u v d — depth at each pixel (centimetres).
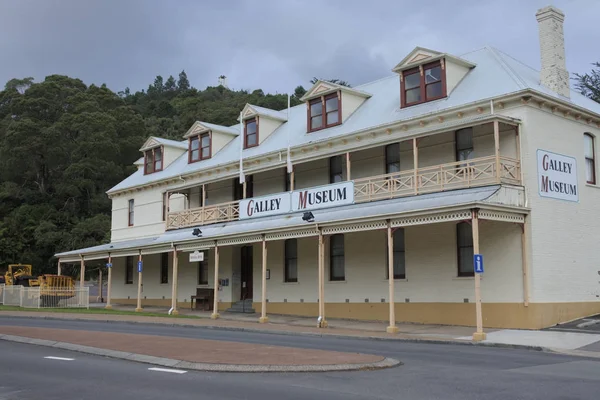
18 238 5606
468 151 2216
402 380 1006
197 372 1088
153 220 3688
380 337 1781
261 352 1296
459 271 2170
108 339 1575
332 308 2580
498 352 1466
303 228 2258
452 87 2330
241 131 3169
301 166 2842
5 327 1967
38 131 6041
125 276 3944
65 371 1117
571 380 1015
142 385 962
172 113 10406
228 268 3150
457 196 1978
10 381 1015
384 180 2283
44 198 6197
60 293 3284
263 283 2425
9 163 5991
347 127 2614
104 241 5178
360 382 984
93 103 6612
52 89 6638
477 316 1714
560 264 2058
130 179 4062
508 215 1917
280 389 916
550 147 2106
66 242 5453
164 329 2067
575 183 2189
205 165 3328
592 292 2167
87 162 6141
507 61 2364
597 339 1664
